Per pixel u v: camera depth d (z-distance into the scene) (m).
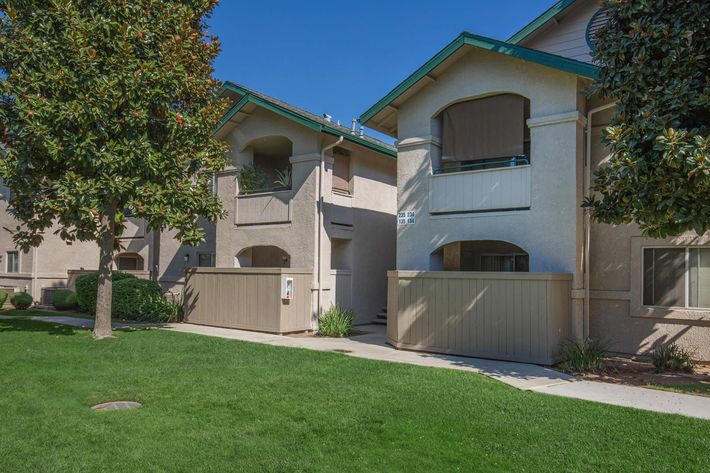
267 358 10.64
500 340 11.18
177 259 20.89
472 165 13.24
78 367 9.63
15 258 26.08
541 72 12.15
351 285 17.77
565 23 13.90
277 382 8.63
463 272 11.76
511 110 12.84
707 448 5.91
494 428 6.53
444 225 13.29
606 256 12.19
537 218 12.02
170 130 12.42
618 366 10.74
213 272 16.81
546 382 9.11
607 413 7.14
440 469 5.36
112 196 11.56
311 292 16.14
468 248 15.73
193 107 13.08
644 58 8.84
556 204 11.77
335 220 17.12
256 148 19.14
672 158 7.97
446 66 13.48
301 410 7.15
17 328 14.45
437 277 12.14
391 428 6.49
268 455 5.64
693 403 7.79
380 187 19.53
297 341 13.62
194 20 13.45
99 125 11.25
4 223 26.97
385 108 14.30
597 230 12.32
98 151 11.30
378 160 19.45
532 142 12.19
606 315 12.12
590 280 12.33
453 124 13.62
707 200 8.26
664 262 11.59
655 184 8.59
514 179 12.39
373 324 18.41
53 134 11.22
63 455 5.57
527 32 14.07
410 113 14.09
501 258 15.27
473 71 13.16
